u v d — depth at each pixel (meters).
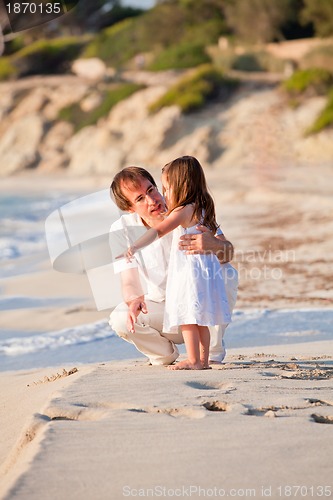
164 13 76.94
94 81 70.50
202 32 72.69
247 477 4.00
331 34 65.00
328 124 48.19
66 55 80.12
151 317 6.88
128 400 5.38
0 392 6.96
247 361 7.46
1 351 9.61
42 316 11.84
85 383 5.91
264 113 52.72
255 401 5.37
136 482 3.96
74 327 10.84
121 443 4.50
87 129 63.44
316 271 14.19
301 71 54.75
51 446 4.45
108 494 3.82
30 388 6.74
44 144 65.06
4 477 4.32
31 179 56.75
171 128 56.28
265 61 63.66
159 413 5.12
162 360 6.99
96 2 93.50
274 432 4.66
